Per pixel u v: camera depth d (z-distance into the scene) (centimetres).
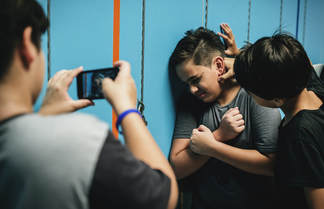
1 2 41
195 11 135
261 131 109
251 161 106
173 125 135
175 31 130
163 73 129
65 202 37
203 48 118
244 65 88
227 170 117
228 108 122
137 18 118
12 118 42
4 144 40
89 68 108
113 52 113
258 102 94
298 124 78
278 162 88
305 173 76
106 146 41
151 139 54
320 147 75
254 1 158
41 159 38
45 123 41
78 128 41
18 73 44
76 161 38
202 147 112
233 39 143
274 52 80
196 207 127
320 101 94
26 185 37
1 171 39
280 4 171
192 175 134
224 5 145
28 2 45
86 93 81
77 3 103
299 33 185
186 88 139
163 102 130
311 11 190
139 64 121
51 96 77
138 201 41
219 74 121
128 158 43
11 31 42
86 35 106
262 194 116
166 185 47
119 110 56
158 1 123
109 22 111
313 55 197
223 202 117
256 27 161
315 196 75
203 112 130
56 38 100
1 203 39
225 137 114
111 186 39
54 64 100
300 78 80
